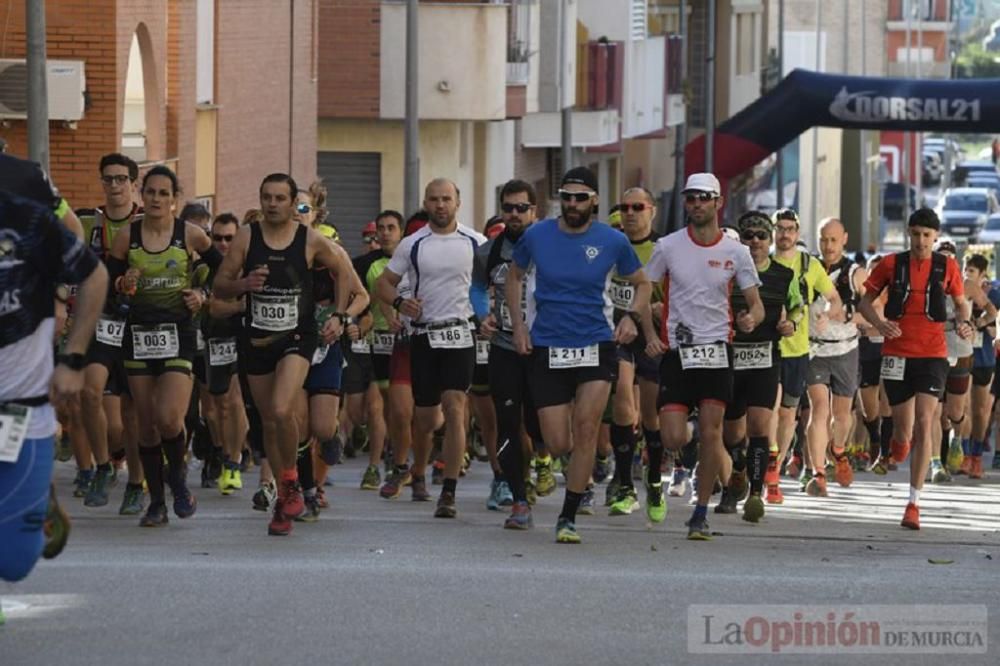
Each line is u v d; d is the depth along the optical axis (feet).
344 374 146.00
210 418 139.13
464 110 285.02
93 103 192.65
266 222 101.35
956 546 111.65
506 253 113.29
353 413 147.02
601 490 143.43
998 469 196.54
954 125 257.14
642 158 452.76
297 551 97.86
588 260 101.96
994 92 255.09
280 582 84.69
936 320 123.95
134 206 108.99
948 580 92.79
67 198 193.26
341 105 289.74
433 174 294.25
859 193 648.79
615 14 365.20
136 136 212.84
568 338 102.12
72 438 125.70
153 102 212.84
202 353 136.05
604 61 344.90
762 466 119.44
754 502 119.65
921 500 149.48
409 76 239.71
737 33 499.92
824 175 622.13
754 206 550.36
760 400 118.52
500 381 110.83
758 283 108.06
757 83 511.81
